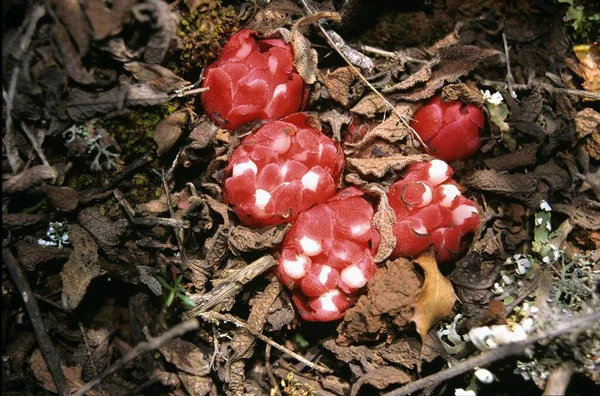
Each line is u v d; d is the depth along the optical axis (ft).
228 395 0.75
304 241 0.69
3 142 0.67
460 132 0.74
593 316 0.65
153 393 0.77
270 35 0.74
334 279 0.70
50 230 0.71
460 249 0.73
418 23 0.80
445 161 0.76
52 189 0.69
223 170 0.72
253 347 0.74
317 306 0.71
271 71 0.71
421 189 0.69
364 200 0.71
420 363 0.72
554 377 0.68
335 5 0.78
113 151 0.70
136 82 0.69
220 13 0.72
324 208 0.70
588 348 0.68
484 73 0.79
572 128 0.77
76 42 0.66
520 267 0.74
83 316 0.77
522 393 0.74
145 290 0.77
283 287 0.73
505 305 0.73
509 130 0.77
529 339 0.65
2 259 0.69
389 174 0.73
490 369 0.72
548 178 0.77
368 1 0.78
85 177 0.71
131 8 0.66
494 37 0.80
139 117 0.70
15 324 0.73
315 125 0.72
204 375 0.75
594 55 0.80
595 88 0.79
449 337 0.73
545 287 0.73
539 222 0.75
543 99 0.78
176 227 0.73
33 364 0.73
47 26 0.66
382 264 0.71
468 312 0.73
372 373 0.73
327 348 0.74
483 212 0.76
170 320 0.76
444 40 0.80
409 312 0.69
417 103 0.76
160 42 0.68
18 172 0.68
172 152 0.73
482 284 0.73
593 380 0.69
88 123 0.68
